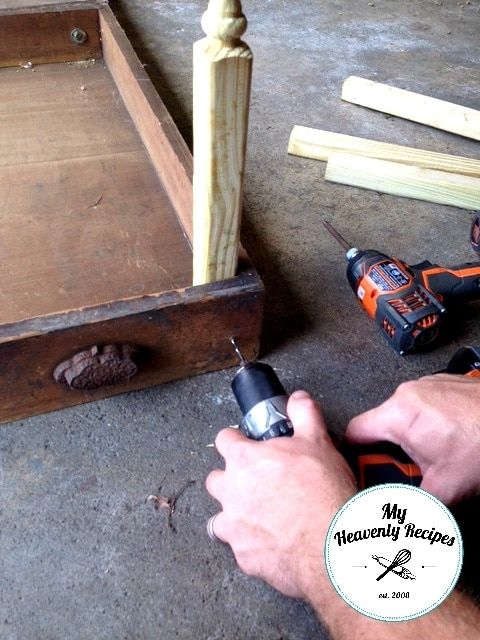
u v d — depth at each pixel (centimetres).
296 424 76
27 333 86
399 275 113
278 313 121
